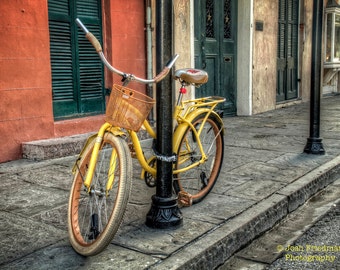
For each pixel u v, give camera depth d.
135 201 3.80
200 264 2.76
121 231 3.11
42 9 5.58
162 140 3.11
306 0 12.00
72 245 2.81
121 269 2.56
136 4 6.92
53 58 5.93
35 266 2.61
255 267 2.96
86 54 6.38
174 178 3.48
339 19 13.97
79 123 6.15
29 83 5.49
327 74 14.13
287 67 11.59
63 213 3.53
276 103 11.05
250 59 9.59
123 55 6.79
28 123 5.51
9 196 3.96
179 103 3.50
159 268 2.57
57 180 4.47
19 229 3.19
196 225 3.22
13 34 5.29
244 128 7.95
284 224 3.76
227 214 3.46
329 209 4.11
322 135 7.13
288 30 11.51
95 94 6.56
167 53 3.05
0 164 5.16
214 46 8.89
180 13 7.63
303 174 4.68
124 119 2.66
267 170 4.85
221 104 9.24
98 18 6.52
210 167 4.05
